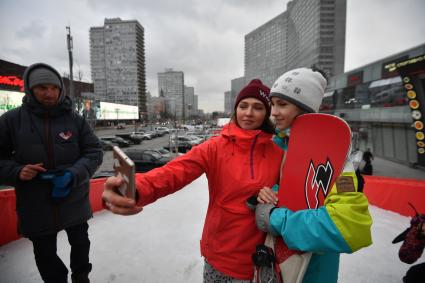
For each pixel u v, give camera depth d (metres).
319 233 0.74
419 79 10.60
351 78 17.94
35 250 1.56
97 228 3.07
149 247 2.60
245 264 1.08
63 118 1.60
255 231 1.08
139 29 88.25
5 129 1.46
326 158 0.92
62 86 1.59
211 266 1.17
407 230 1.77
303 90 1.10
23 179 1.40
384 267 2.30
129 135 31.94
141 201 0.89
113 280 2.05
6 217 2.59
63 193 1.47
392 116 13.72
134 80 85.50
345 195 0.78
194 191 4.91
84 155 1.68
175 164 1.07
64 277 1.63
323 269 0.94
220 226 1.11
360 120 16.97
